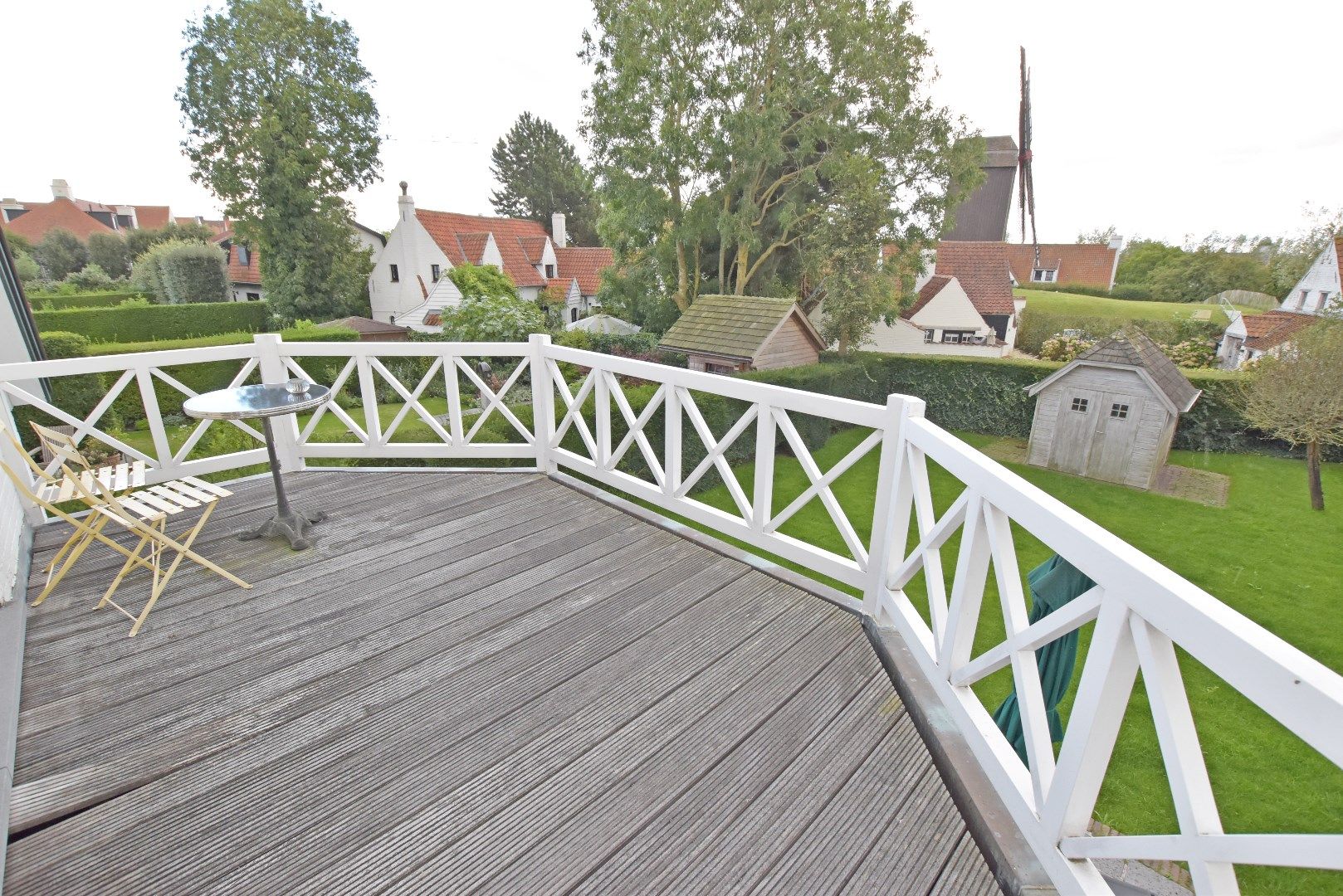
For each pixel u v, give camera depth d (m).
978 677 1.63
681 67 14.69
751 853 1.40
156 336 20.17
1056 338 16.81
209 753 1.67
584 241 41.72
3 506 2.57
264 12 19.97
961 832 1.46
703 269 18.64
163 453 3.57
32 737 1.71
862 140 14.82
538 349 3.88
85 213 35.03
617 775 1.61
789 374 11.38
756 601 2.47
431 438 6.19
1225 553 7.64
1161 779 3.82
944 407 13.99
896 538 2.21
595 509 3.41
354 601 2.46
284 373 3.83
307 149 20.42
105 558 2.79
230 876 1.33
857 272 13.98
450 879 1.33
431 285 24.14
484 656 2.11
